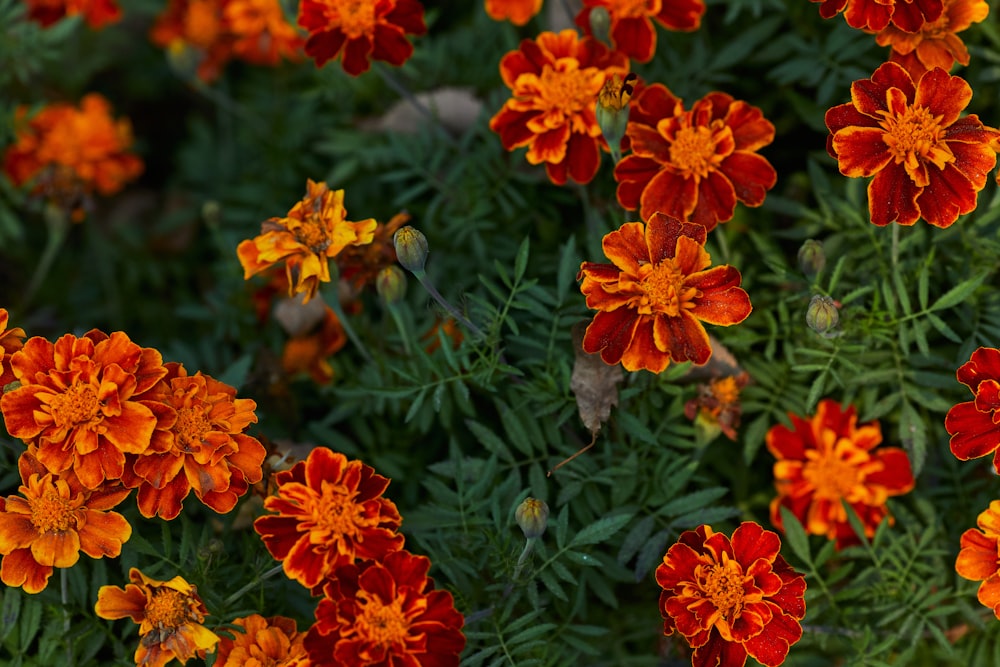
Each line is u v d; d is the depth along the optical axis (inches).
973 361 34.1
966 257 36.9
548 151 35.9
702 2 36.9
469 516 35.8
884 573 36.2
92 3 42.1
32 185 42.5
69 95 46.3
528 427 36.3
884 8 34.7
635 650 37.4
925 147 33.9
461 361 36.9
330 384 38.6
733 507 36.4
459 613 33.2
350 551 33.2
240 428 34.1
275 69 44.2
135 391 33.5
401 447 37.9
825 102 38.7
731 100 35.7
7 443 35.2
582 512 35.9
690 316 33.5
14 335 34.4
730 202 35.2
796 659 36.7
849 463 37.2
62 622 35.1
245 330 40.4
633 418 35.4
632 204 35.3
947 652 36.0
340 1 36.1
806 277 35.8
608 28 36.3
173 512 33.7
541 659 34.8
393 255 36.4
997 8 38.5
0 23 41.4
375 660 32.9
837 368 36.6
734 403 36.1
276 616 34.5
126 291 44.2
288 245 34.7
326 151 41.6
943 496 37.7
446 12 44.2
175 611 33.4
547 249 38.9
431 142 39.9
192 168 45.4
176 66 43.7
